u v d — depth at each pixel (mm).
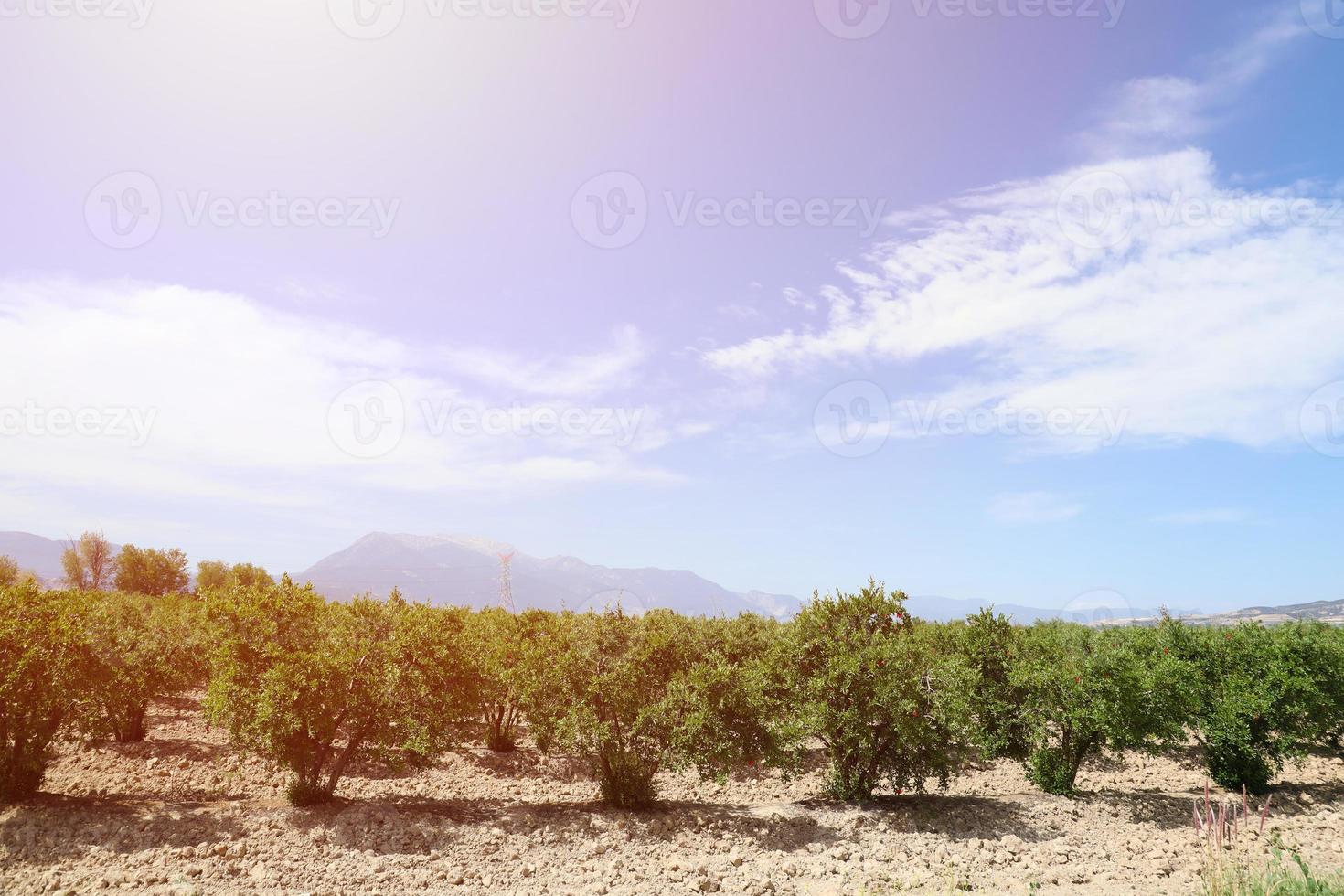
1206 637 18109
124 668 13180
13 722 11531
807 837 12281
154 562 56219
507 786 15977
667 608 17203
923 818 13148
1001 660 15953
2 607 11867
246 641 12312
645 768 13648
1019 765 18484
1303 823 12688
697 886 10031
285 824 11352
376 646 12672
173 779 14680
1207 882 8367
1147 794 15188
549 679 13562
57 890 9031
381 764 16469
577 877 10273
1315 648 16984
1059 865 11062
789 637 15078
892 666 13781
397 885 9664
